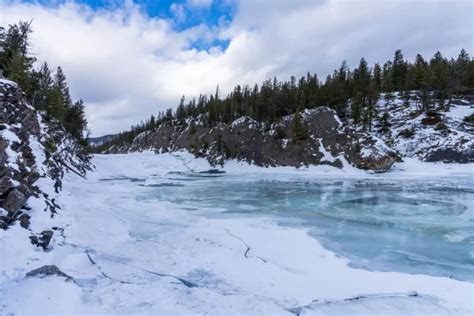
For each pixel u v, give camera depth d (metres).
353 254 6.94
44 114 23.23
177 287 4.65
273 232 8.59
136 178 28.59
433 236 8.45
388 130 38.72
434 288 5.04
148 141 71.06
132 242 7.40
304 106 46.50
